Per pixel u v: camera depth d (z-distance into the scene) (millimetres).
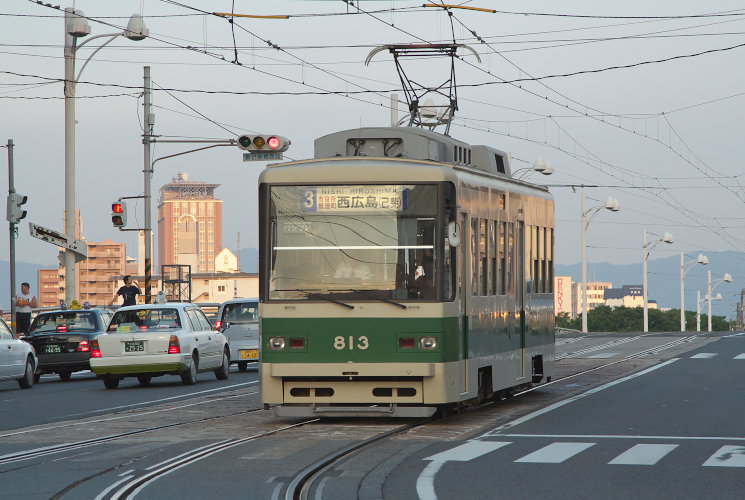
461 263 26141
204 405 32094
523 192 32094
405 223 25266
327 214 25453
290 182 25625
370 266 25219
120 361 41094
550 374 34781
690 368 47156
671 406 29859
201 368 43375
